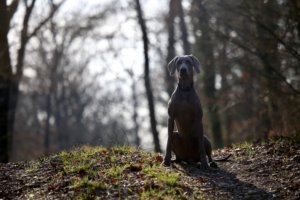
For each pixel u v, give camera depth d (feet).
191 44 71.31
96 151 32.04
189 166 29.17
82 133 144.66
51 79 105.50
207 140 29.55
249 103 60.44
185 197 23.25
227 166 29.07
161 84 98.07
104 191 24.45
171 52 75.46
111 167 28.07
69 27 67.15
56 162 30.53
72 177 26.68
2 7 51.96
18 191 26.23
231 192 24.27
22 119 136.98
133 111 124.36
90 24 65.72
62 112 138.00
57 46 95.35
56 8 57.31
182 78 27.81
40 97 138.31
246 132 72.64
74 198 23.75
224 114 71.05
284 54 44.83
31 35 56.39
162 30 73.72
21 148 130.52
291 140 32.89
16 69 56.24
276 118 48.80
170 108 28.78
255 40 45.70
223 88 60.70
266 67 47.19
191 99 28.35
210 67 53.16
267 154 30.76
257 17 45.03
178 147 29.66
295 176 26.09
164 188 24.39
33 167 30.09
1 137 52.80
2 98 53.31
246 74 54.54
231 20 47.39
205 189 24.61
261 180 26.00
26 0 55.72
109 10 65.41
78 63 115.55
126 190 24.39
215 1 45.91
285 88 45.96
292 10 43.83
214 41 50.55
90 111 152.76
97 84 141.28
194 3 48.62
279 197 23.50
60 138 121.80
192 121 28.71
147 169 26.99
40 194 25.20
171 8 63.16
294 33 44.52
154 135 65.87
